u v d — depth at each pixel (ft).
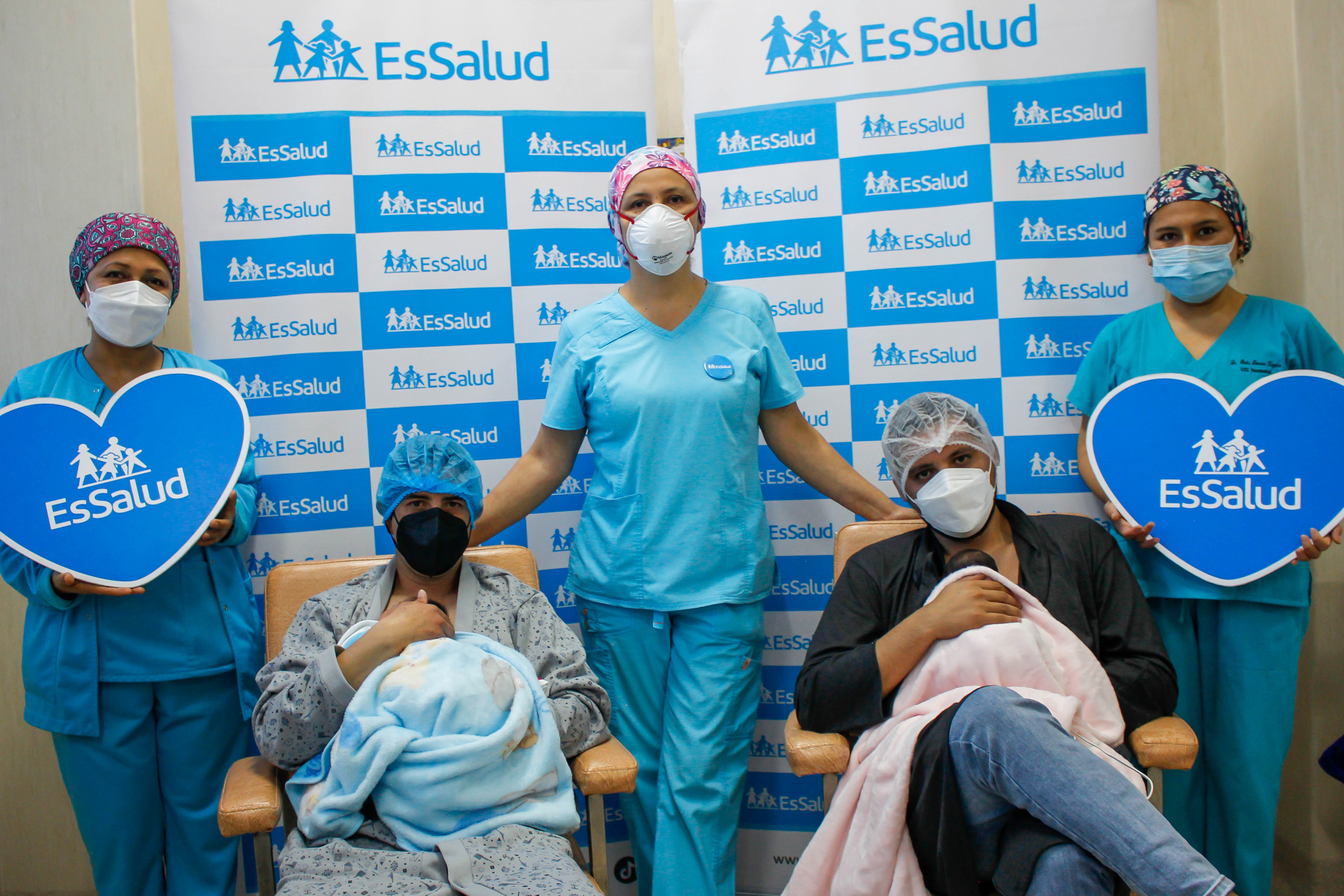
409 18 7.98
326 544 8.02
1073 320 7.82
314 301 7.96
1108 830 4.17
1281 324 6.88
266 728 5.21
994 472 5.97
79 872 8.12
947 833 4.59
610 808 8.05
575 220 8.21
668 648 6.81
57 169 7.97
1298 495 6.43
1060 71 7.75
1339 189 7.62
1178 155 8.93
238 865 7.76
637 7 8.19
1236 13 8.57
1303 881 7.85
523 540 8.18
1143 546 6.83
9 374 8.04
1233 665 6.66
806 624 8.13
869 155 7.93
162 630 6.66
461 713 4.93
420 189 8.03
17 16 7.97
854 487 7.16
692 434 6.65
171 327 8.41
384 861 4.64
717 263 8.20
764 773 8.13
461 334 8.11
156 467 6.53
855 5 7.89
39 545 6.23
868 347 8.01
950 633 5.29
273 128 7.91
